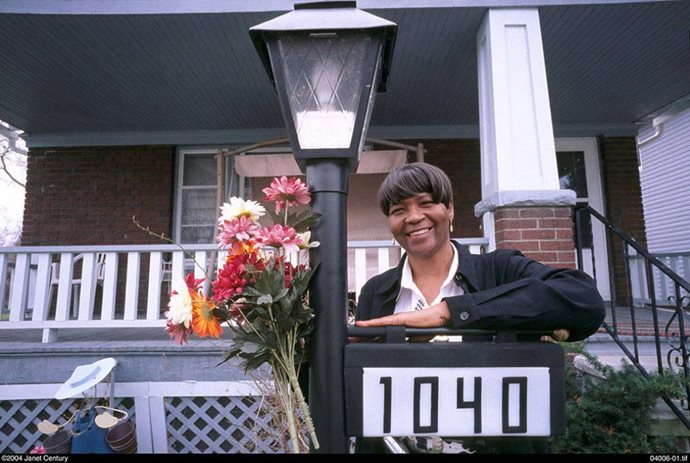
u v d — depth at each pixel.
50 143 6.32
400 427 0.86
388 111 5.74
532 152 3.40
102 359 3.04
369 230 5.60
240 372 3.12
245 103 5.47
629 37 4.14
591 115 6.09
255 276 0.90
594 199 6.28
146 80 4.85
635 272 6.03
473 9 3.60
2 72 4.64
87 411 2.95
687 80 5.07
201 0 3.64
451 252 1.34
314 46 1.03
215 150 6.36
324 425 0.87
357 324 0.96
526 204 3.24
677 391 2.31
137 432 3.08
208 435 3.36
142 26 3.84
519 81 3.50
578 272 1.03
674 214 9.09
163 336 3.93
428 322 0.93
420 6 3.55
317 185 0.96
